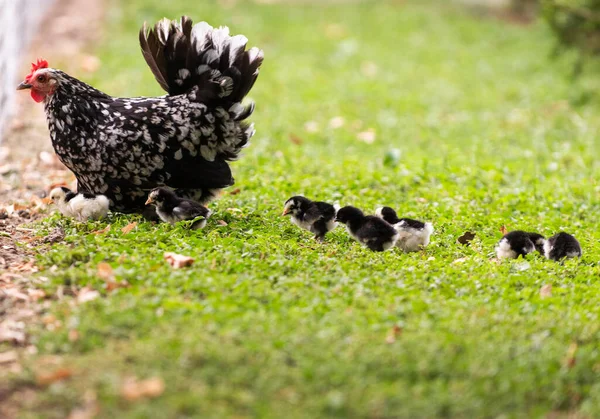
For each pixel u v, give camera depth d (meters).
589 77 26.50
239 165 16.16
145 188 12.19
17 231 12.09
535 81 26.14
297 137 19.27
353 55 28.39
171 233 11.47
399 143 19.34
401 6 36.00
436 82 25.67
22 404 7.61
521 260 11.39
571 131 20.91
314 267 10.58
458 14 35.41
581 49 23.30
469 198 14.60
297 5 35.25
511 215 13.84
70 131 12.02
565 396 8.02
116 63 24.48
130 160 11.88
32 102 20.64
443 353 8.41
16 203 13.35
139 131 11.80
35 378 7.95
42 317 9.15
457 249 11.94
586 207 14.54
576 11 21.92
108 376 7.84
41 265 10.45
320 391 7.80
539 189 15.38
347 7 35.34
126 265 10.23
